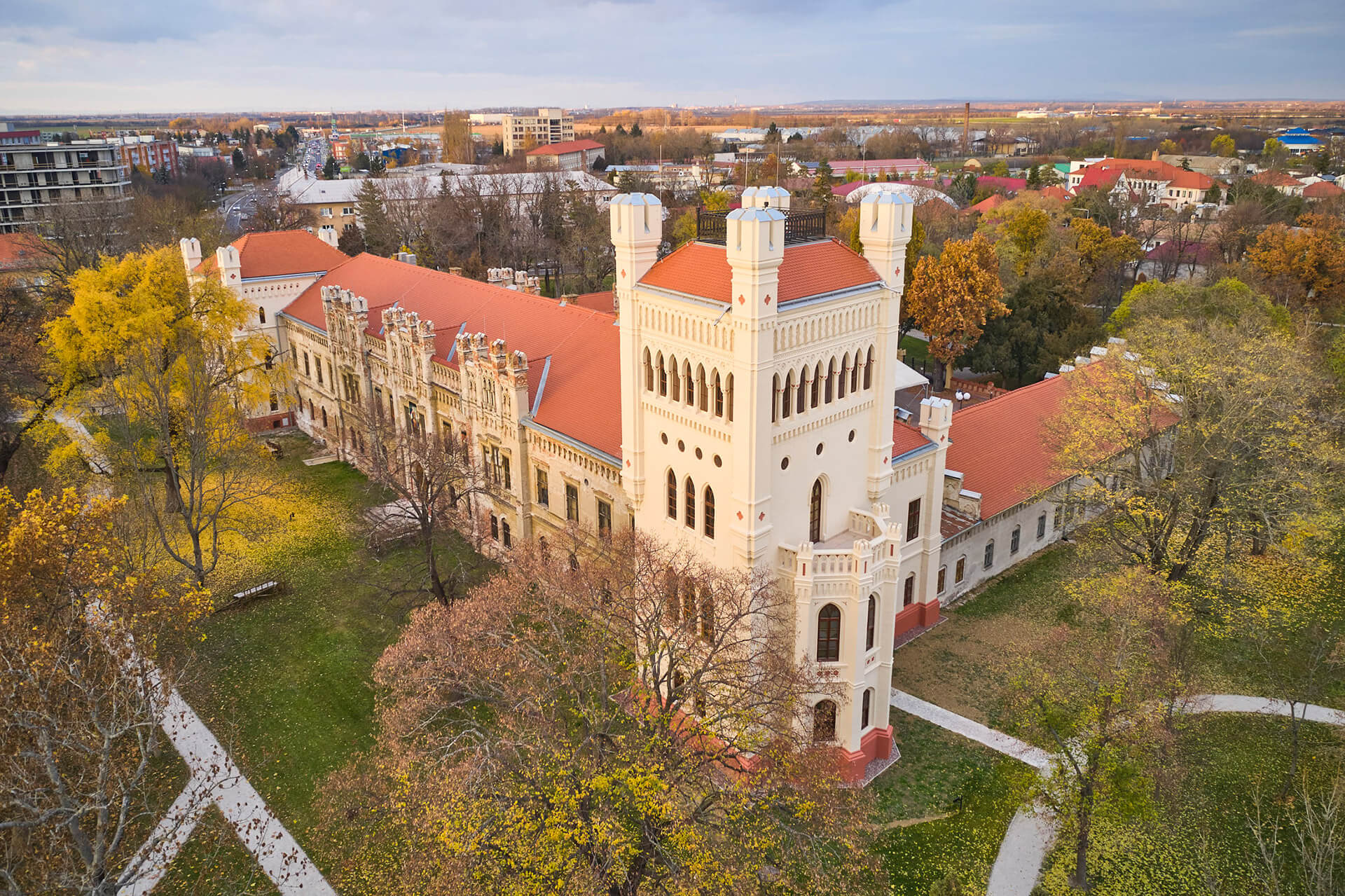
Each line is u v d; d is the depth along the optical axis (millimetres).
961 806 39719
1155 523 50250
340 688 48719
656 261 41094
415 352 64750
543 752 31312
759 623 38844
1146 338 62000
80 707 37812
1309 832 34312
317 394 83250
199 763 43219
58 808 31500
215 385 63125
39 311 101188
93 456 68812
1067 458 53781
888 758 42312
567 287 147250
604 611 36000
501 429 57375
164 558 60375
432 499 52938
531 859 27344
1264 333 67375
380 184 183375
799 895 34844
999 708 45875
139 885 36312
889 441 43344
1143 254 124125
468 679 34844
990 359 92750
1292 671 49188
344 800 40156
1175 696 39344
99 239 119125
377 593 57969
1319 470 52125
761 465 36875
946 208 160375
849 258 40250
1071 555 61562
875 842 37875
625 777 28062
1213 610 48969
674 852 29953
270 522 67688
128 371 66000
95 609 40969
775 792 32719
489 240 150125
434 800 30094
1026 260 115500
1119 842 37875
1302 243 100688
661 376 41000
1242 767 42094
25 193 187250
